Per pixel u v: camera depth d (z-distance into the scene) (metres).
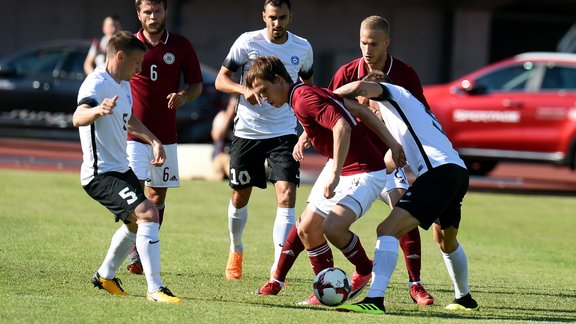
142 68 26.27
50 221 33.97
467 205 46.09
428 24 92.38
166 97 26.52
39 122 59.69
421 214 20.52
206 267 27.08
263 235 33.88
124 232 21.77
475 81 53.69
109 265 21.94
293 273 27.08
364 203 21.16
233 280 25.28
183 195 44.41
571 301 24.06
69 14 85.00
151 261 20.89
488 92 53.38
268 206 42.19
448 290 25.31
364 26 23.50
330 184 20.14
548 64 52.94
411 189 20.81
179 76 26.77
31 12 84.50
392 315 20.44
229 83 25.84
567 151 51.84
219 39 88.06
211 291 23.45
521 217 42.59
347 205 21.03
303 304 21.92
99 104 20.80
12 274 23.89
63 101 59.19
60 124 59.50
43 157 57.69
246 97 24.67
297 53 26.39
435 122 21.41
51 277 23.77
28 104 59.53
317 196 21.86
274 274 23.38
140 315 18.95
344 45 90.75
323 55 88.38
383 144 23.70
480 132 53.22
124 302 20.33
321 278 20.62
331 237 21.14
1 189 42.41
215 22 87.75
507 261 30.91
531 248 34.06
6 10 84.06
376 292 20.56
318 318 19.34
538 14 95.62
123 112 21.39
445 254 22.08
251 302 22.06
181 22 86.94
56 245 28.91
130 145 25.94
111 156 21.39
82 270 24.98
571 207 46.94
